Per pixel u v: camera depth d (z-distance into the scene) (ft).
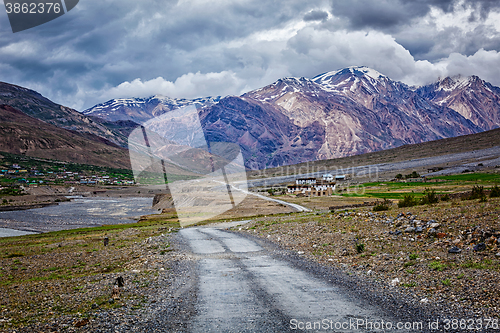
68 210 380.58
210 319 26.91
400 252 48.49
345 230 72.23
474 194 100.37
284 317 26.91
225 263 52.24
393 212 85.81
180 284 39.19
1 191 622.54
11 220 294.46
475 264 37.65
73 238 140.87
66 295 38.01
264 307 29.58
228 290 35.68
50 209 398.42
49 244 121.90
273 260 53.98
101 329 25.35
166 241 86.38
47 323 27.43
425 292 31.94
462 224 54.49
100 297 35.32
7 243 141.59
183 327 25.34
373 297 31.65
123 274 48.26
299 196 347.56
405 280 36.14
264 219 144.66
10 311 32.37
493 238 44.06
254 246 71.31
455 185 286.87
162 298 33.47
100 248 94.58
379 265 43.50
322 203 250.16
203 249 68.85
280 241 74.33
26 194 609.83
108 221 276.00
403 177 435.94
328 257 52.60
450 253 44.06
